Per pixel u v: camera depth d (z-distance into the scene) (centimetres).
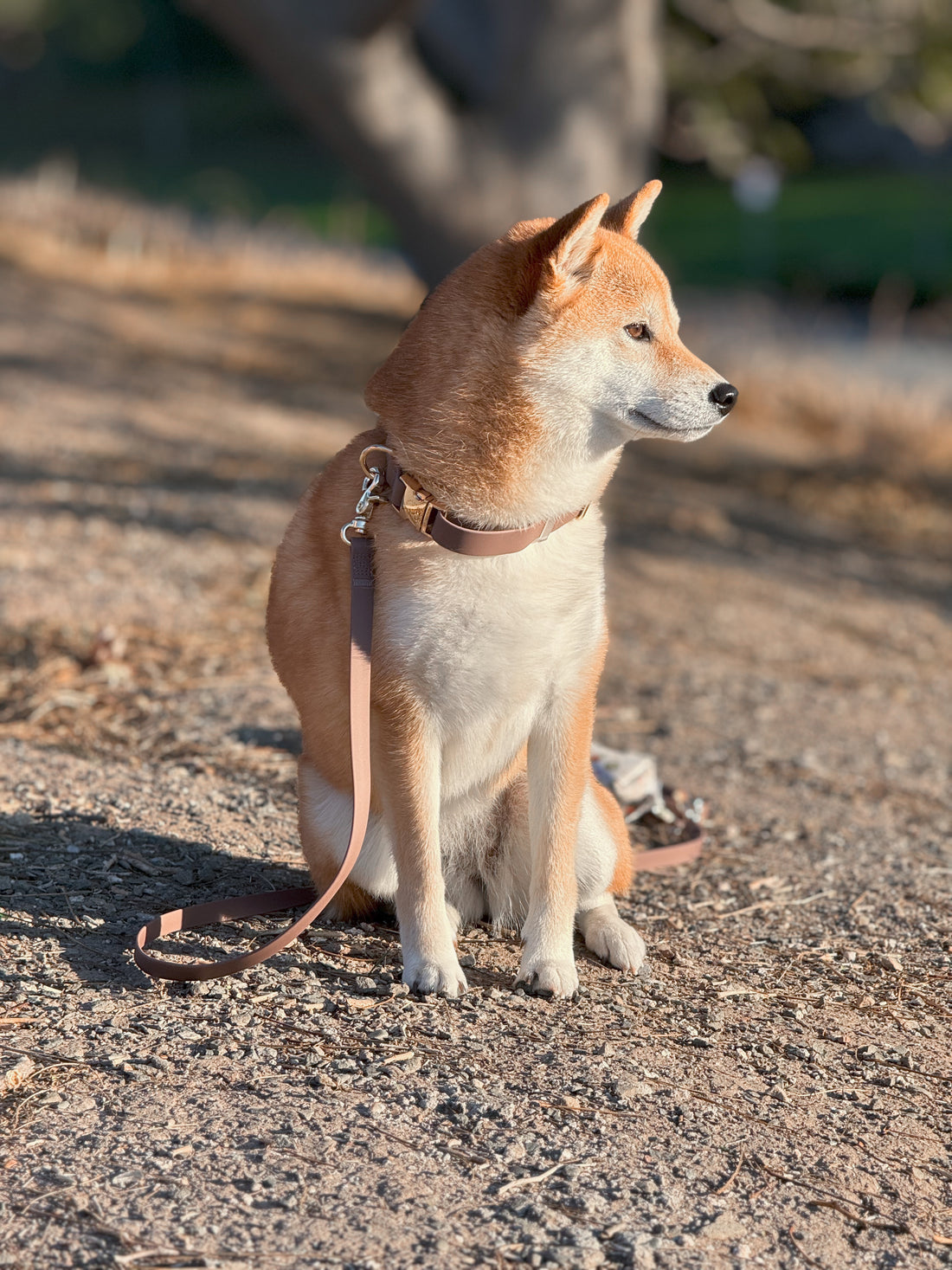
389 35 835
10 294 1262
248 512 710
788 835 421
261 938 298
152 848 338
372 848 301
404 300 1570
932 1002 300
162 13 4994
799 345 1490
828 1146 232
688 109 1183
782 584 772
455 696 280
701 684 580
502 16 888
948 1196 222
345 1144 216
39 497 682
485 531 274
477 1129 224
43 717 429
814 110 3328
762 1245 202
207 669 494
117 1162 207
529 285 277
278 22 813
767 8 1079
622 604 687
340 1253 190
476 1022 265
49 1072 231
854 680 619
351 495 290
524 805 315
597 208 274
